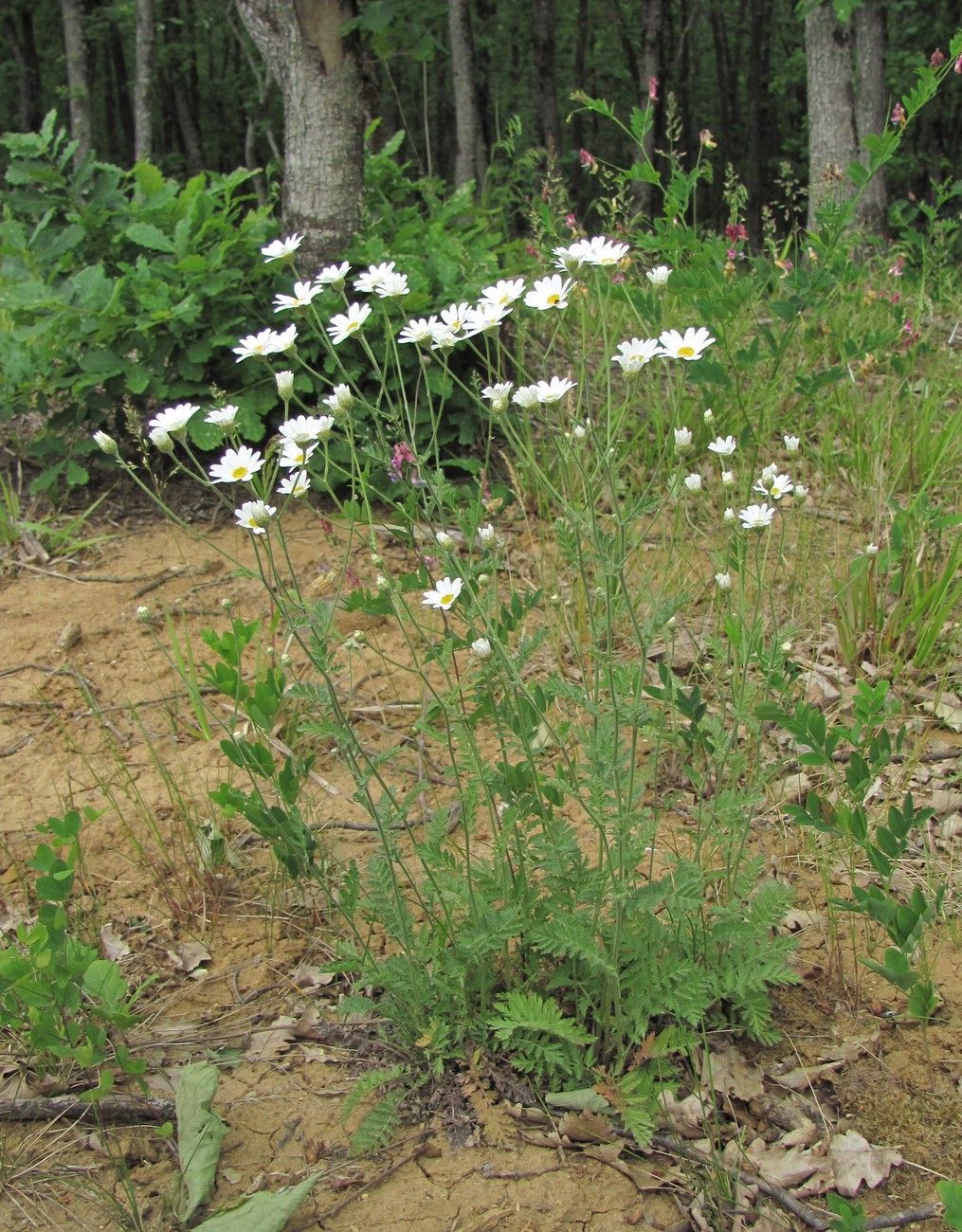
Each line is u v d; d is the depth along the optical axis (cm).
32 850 306
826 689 348
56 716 367
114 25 2314
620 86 2461
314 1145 217
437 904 260
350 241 514
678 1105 218
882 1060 231
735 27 2458
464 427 487
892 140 420
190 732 357
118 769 341
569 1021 210
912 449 466
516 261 603
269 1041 244
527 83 2372
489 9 2202
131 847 308
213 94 2655
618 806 211
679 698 233
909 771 303
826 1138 214
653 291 435
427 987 227
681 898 206
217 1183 210
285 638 397
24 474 525
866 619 372
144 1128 224
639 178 474
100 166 552
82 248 549
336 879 287
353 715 358
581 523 216
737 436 462
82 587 441
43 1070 234
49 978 215
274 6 487
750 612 377
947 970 253
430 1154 214
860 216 895
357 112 508
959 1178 206
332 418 230
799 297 446
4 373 479
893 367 518
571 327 580
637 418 498
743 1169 208
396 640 396
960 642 369
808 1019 243
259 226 504
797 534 418
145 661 394
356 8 504
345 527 466
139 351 485
